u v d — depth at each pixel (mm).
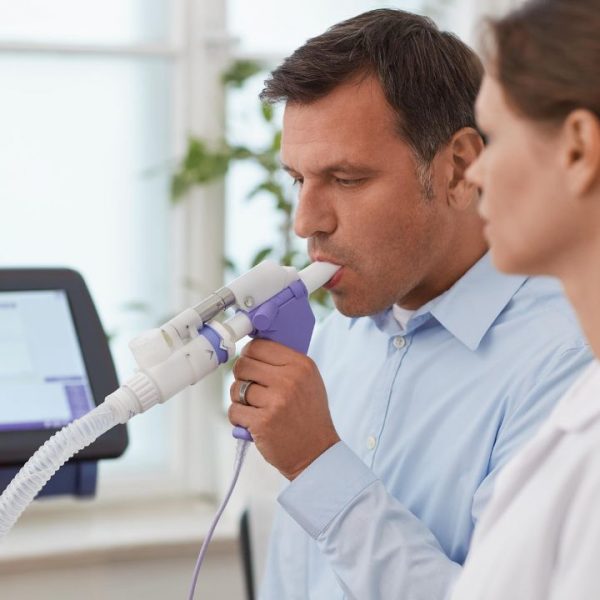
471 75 1444
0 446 1790
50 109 3205
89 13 3227
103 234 3295
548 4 821
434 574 1355
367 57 1381
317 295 3074
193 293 3381
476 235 1533
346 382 1726
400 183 1396
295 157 1405
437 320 1563
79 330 1947
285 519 1720
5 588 2902
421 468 1522
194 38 3312
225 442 3193
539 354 1448
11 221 3203
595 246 843
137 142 3301
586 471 887
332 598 1592
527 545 899
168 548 3031
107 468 3387
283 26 3418
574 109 809
